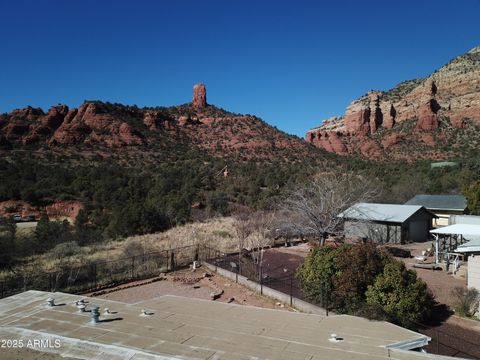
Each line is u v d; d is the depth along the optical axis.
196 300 8.25
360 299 12.36
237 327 6.13
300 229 25.44
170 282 17.95
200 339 5.43
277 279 17.72
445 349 10.41
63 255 22.02
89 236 30.17
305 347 5.21
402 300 11.78
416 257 23.34
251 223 32.53
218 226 34.25
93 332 5.68
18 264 20.41
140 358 4.74
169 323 6.23
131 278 18.11
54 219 43.31
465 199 38.69
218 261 21.06
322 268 13.49
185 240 26.56
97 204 43.19
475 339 11.16
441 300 15.01
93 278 17.36
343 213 27.97
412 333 6.26
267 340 5.46
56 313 6.71
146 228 33.94
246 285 16.94
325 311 12.56
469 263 13.98
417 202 40.34
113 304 7.49
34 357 4.88
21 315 6.62
